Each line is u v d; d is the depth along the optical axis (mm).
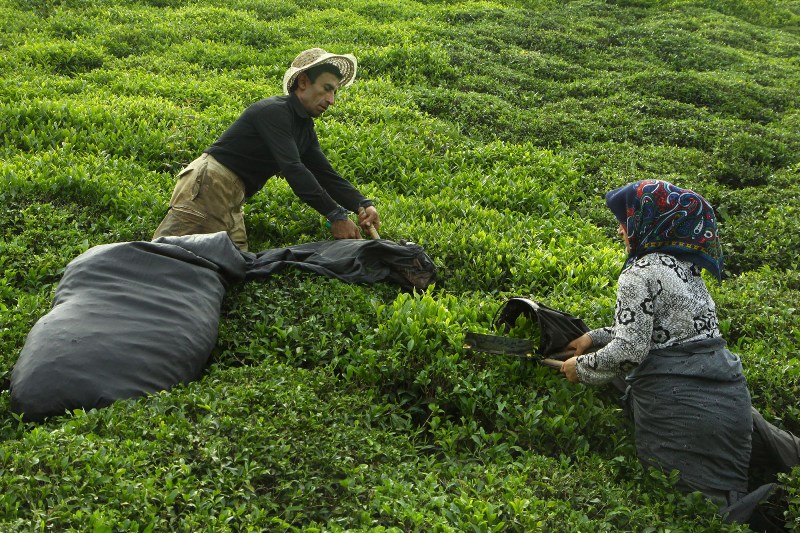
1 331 4605
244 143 5777
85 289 4578
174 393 4145
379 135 9172
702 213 4094
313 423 3895
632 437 4387
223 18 14945
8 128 8391
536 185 8547
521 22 17359
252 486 3482
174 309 4613
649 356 4105
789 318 5949
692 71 14789
